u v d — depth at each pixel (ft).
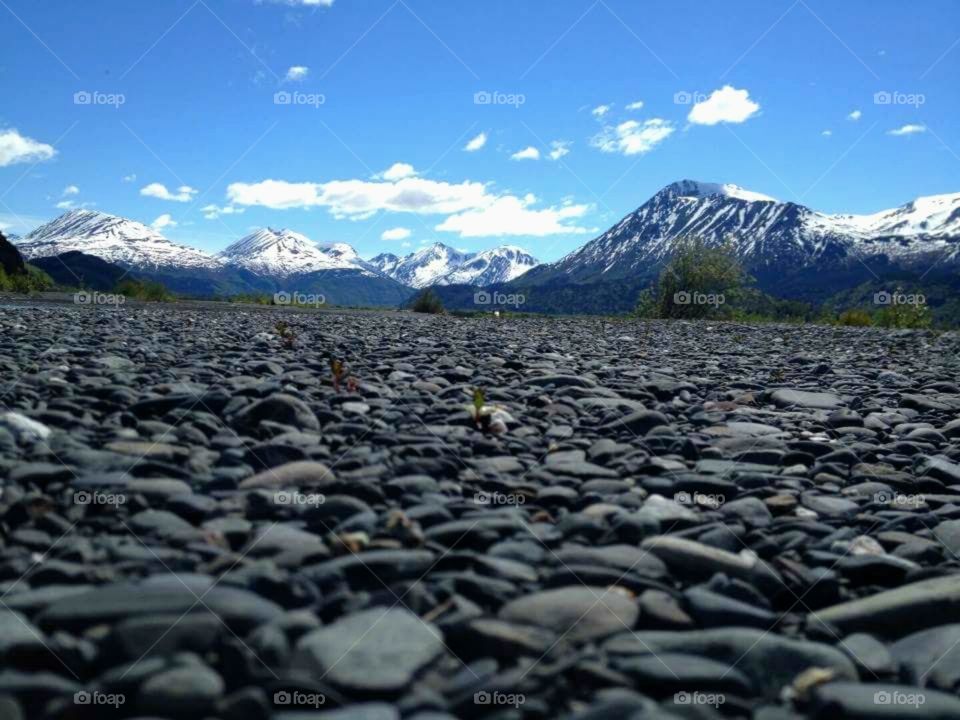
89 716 4.96
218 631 5.92
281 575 7.00
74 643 5.65
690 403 19.98
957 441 16.16
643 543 8.48
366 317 67.41
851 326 84.53
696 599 7.15
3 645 5.47
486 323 64.34
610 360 30.09
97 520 8.33
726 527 9.28
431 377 21.18
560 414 16.80
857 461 13.71
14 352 22.93
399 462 11.50
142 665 5.41
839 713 5.44
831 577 8.03
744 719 5.47
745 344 44.34
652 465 12.05
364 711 5.03
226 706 5.05
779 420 17.78
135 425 13.04
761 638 6.39
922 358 37.04
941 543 9.59
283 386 16.96
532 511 9.77
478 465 11.84
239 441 12.26
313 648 5.79
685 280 99.71
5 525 8.12
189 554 7.48
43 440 11.58
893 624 7.14
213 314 54.19
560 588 7.16
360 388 18.15
